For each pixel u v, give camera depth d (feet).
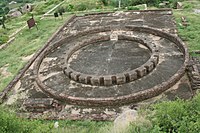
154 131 21.27
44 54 57.52
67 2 123.44
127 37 59.77
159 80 43.21
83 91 42.80
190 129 20.93
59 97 41.09
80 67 51.13
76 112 38.22
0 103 43.21
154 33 61.87
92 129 33.22
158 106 26.48
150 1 108.27
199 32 60.18
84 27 75.10
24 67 54.08
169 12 77.87
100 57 54.08
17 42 75.66
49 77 48.98
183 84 41.34
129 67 48.78
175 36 55.98
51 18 95.20
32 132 27.53
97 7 109.91
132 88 41.93
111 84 43.29
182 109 24.16
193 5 85.15
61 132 31.37
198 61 45.06
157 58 48.52
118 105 38.58
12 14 139.64
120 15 81.46
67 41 64.59
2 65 60.70
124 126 26.37
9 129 26.48
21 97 44.34
